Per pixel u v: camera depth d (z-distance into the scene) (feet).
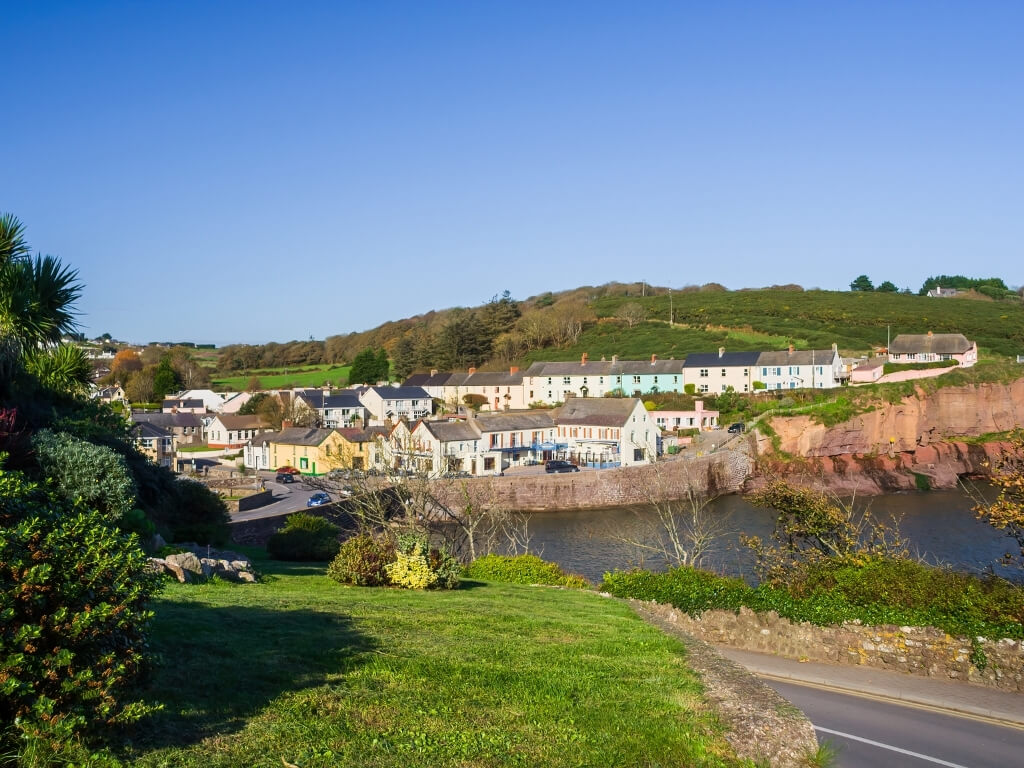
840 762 39.19
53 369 92.94
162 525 94.89
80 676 22.58
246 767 23.72
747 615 63.62
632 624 53.78
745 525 176.45
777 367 349.61
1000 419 284.61
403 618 47.91
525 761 27.17
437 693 32.73
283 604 48.88
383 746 26.66
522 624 49.75
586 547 159.63
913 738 43.06
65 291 88.94
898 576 59.82
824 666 57.52
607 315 549.95
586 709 32.91
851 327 460.96
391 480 145.69
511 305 545.44
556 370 384.47
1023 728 45.24
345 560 68.39
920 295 611.88
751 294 593.42
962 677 53.57
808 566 66.80
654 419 330.34
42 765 21.07
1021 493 62.64
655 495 223.92
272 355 583.58
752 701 36.40
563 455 280.10
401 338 566.77
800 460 259.19
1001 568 119.44
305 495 209.15
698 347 431.02
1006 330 436.76
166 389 419.95
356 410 353.51
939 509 202.69
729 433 292.61
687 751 29.78
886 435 273.33
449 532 164.96
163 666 31.04
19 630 21.90
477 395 391.24
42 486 29.37
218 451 317.01
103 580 24.90
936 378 287.89
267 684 31.12
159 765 22.80
